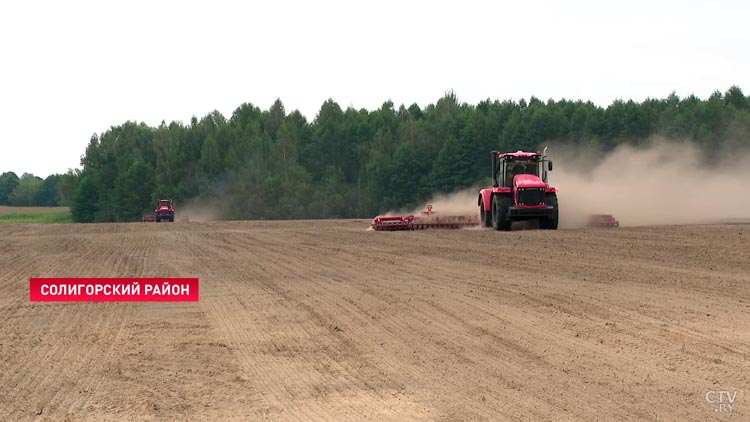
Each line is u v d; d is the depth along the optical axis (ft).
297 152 548.72
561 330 52.47
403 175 488.44
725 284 70.54
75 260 109.81
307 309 64.49
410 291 71.82
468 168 478.59
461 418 34.65
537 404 36.29
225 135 568.00
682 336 49.65
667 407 35.42
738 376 40.40
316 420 35.27
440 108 606.96
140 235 171.53
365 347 49.67
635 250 99.04
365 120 573.33
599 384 39.42
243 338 53.93
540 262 90.43
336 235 150.92
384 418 35.12
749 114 464.24
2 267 103.86
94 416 36.86
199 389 41.16
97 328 59.00
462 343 49.73
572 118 493.77
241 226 214.69
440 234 138.92
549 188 140.05
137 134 608.60
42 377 44.27
